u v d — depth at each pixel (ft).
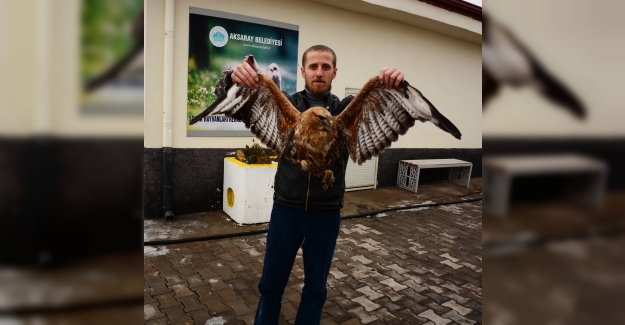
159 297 10.16
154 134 16.24
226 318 9.30
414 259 13.60
